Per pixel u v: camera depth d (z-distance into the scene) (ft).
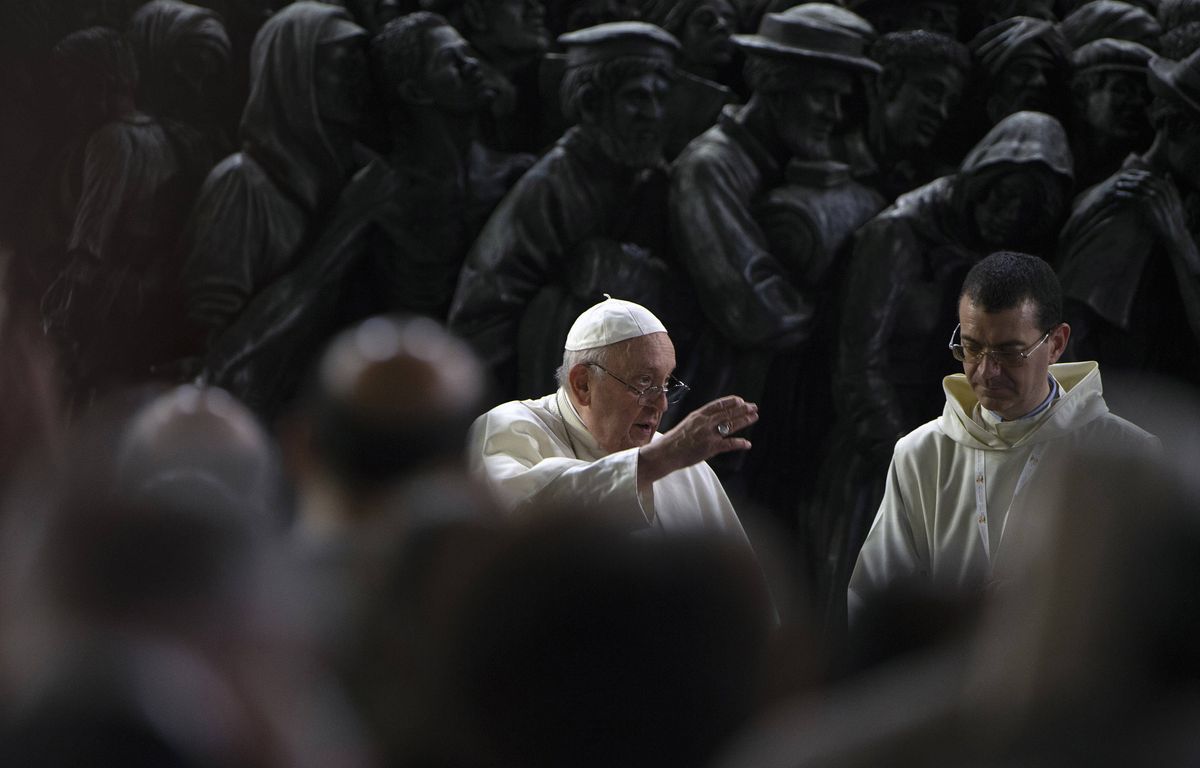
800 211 78.64
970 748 16.74
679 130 82.12
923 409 79.87
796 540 81.00
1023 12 82.64
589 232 80.23
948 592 22.08
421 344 23.52
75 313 81.82
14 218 86.74
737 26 83.97
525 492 46.09
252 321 81.00
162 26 84.38
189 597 17.37
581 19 84.23
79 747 15.98
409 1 85.30
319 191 82.28
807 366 81.20
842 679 22.22
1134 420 28.99
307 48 81.61
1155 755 15.99
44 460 24.12
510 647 19.56
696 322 80.69
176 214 83.87
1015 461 46.11
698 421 44.52
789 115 79.36
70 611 17.12
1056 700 16.24
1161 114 76.59
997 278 44.70
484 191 82.38
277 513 20.27
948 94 79.87
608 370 48.83
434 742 20.15
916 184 81.61
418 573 20.43
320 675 19.83
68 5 86.07
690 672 19.90
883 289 77.82
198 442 19.63
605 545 19.63
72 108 84.89
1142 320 77.87
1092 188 78.38
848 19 80.07
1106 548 16.06
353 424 22.24
